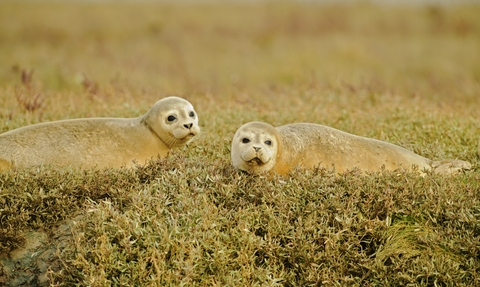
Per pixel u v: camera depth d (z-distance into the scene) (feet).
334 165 53.26
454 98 98.94
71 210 49.11
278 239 46.32
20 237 47.32
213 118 71.67
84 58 145.79
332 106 80.69
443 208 47.34
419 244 45.60
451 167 54.24
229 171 51.70
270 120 72.59
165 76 127.65
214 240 45.11
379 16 212.43
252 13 217.97
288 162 54.29
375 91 93.35
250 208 47.96
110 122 59.00
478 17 207.72
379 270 44.16
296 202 48.29
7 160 54.24
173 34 184.65
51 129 56.90
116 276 43.68
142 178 52.37
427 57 157.38
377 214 47.42
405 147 61.52
